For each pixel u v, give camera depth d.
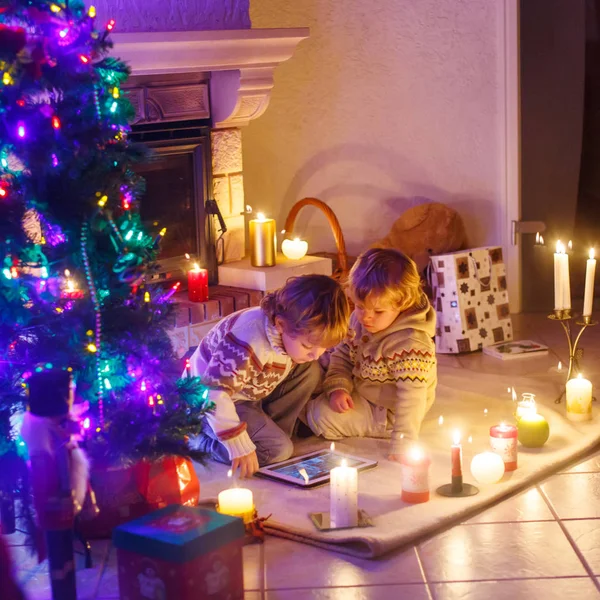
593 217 4.59
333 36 4.30
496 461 2.39
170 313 2.17
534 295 4.32
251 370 2.46
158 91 3.46
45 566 2.07
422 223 4.18
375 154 4.38
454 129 4.25
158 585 1.73
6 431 2.00
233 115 3.66
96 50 1.99
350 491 2.14
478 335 3.74
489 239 4.30
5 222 1.90
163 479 2.18
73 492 1.78
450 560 2.04
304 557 2.07
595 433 2.73
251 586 1.96
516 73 4.08
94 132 1.95
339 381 2.75
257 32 3.47
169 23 3.41
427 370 2.61
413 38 4.22
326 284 2.32
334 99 4.37
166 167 3.61
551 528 2.19
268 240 3.79
